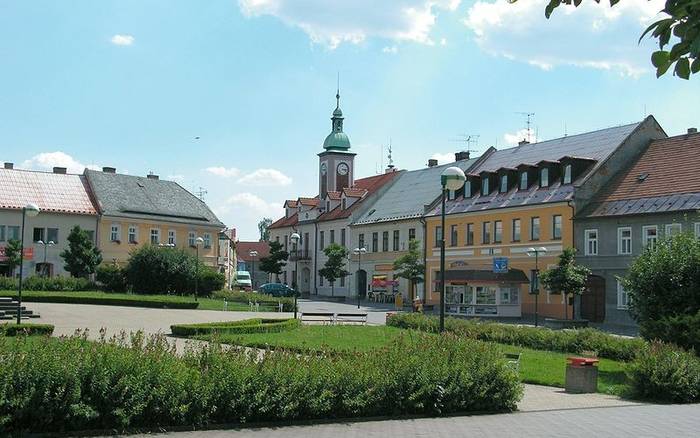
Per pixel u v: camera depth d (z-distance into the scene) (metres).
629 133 51.69
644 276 23.97
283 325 32.72
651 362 18.05
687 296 23.03
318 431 12.35
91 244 61.06
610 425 13.62
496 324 32.53
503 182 57.88
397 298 64.12
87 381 11.55
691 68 4.96
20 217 68.00
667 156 48.78
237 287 84.12
